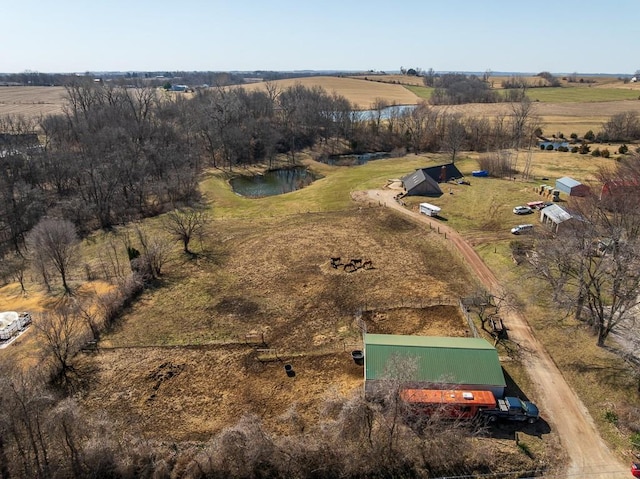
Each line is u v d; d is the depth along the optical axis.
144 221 80.25
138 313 50.00
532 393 36.22
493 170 99.00
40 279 59.44
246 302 51.75
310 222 76.06
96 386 38.62
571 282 49.53
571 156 111.88
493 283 53.66
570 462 30.25
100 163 89.69
